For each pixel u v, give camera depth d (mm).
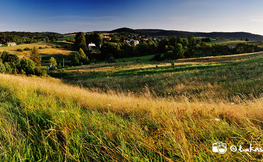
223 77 15422
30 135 1851
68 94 5160
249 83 10328
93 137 1862
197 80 16609
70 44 168375
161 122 2320
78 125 2121
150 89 16156
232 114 2920
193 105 4320
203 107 3816
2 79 6496
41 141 1644
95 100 4586
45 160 1401
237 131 2023
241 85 10172
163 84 17969
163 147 1718
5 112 2457
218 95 8641
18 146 1518
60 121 2211
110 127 2219
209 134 2023
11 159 1367
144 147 1744
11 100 3447
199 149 1629
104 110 3670
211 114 2979
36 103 3309
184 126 2242
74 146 1668
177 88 13148
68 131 1923
